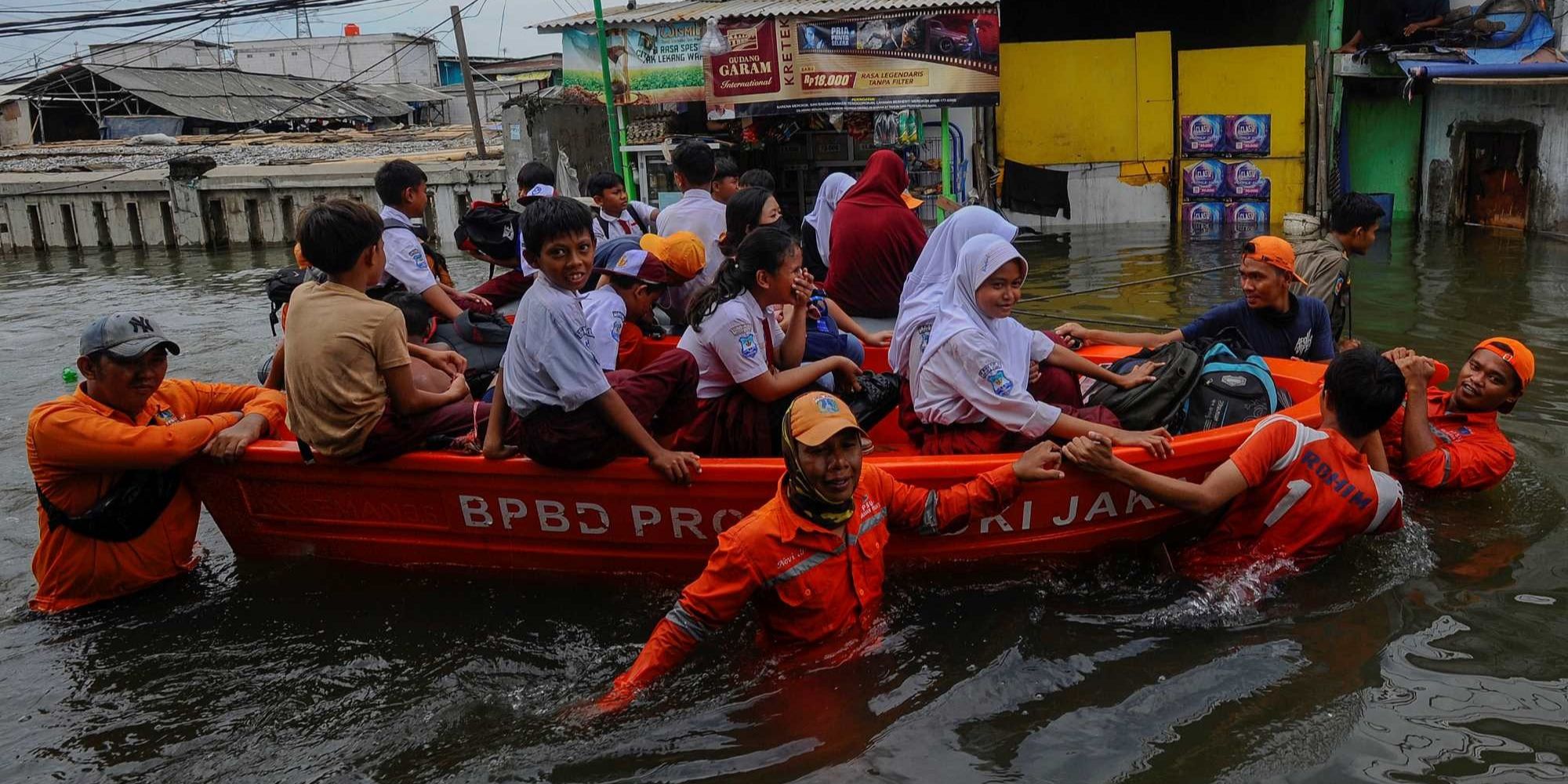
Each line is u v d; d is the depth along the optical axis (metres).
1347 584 3.97
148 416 4.54
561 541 4.41
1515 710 3.19
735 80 13.83
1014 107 15.56
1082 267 11.99
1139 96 15.48
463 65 18.47
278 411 4.80
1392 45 14.27
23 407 7.98
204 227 20.31
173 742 3.41
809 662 3.54
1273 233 14.20
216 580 4.69
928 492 3.84
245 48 45.94
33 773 3.27
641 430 4.03
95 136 33.91
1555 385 6.46
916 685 3.43
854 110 13.75
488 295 7.04
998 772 2.98
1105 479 4.09
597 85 14.41
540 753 3.20
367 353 4.19
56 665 3.97
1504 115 13.15
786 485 3.40
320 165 20.48
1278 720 3.18
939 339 4.20
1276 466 3.98
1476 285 9.60
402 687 3.70
